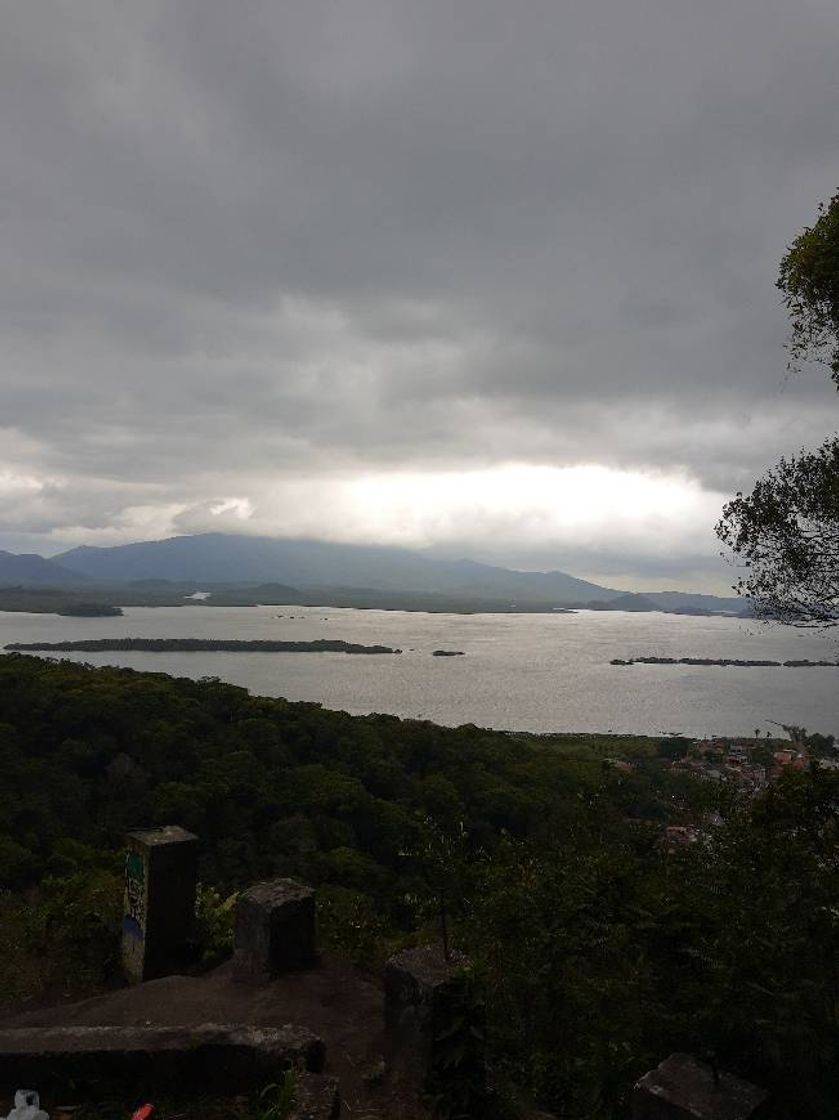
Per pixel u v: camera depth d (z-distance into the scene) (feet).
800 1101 10.68
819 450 23.66
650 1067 11.64
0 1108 10.90
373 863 73.20
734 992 10.97
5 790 71.56
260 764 88.33
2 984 17.62
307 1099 10.07
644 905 14.40
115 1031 11.84
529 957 15.07
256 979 15.49
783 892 12.67
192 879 17.93
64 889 22.17
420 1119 11.21
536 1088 12.99
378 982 16.17
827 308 22.75
